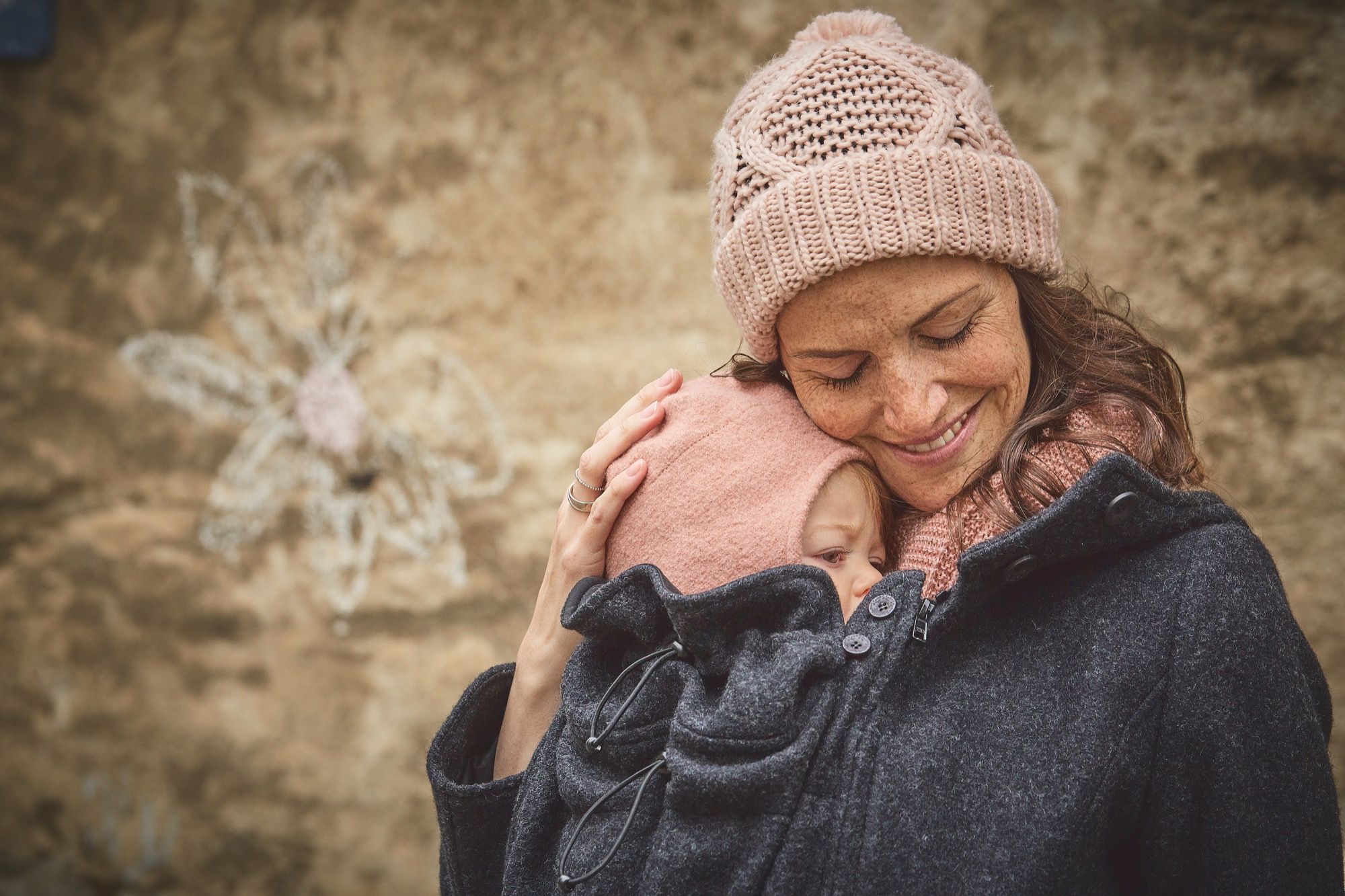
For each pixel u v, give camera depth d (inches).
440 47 122.6
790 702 39.8
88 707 134.7
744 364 50.7
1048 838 37.8
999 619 42.5
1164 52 102.7
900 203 40.8
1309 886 36.9
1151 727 38.7
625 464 48.9
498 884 49.6
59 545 135.6
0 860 138.3
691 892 39.2
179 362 131.8
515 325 121.8
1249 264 101.3
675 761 40.3
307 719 128.0
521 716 51.6
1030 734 39.7
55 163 134.4
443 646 124.0
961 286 41.7
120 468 133.8
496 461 122.5
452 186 123.0
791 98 44.2
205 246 130.6
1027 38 105.8
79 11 132.8
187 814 131.6
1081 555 41.0
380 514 126.2
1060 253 45.0
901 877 37.9
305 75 126.6
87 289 134.2
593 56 118.3
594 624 45.9
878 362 43.1
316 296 127.5
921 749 39.5
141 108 131.6
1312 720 38.8
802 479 46.3
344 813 126.7
